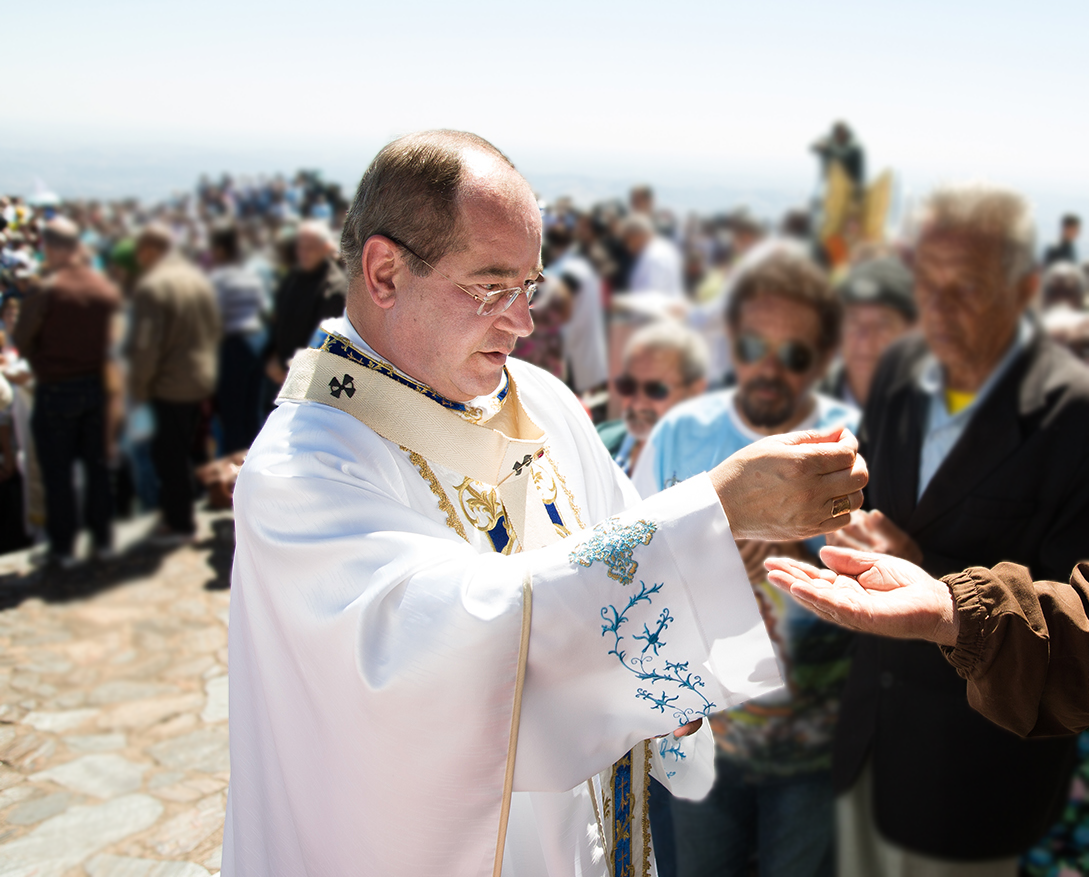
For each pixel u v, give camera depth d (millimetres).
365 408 1166
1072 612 988
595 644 1012
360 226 1154
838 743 1850
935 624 1015
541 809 1132
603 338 4281
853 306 2113
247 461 1150
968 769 1702
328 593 1045
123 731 2748
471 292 1093
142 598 3844
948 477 1729
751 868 2057
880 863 1813
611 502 1441
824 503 1007
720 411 2029
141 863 2129
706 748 1380
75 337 4121
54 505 4203
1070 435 1641
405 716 1002
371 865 1083
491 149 1137
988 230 1657
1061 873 1889
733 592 1028
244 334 5184
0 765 2557
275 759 1191
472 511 1191
